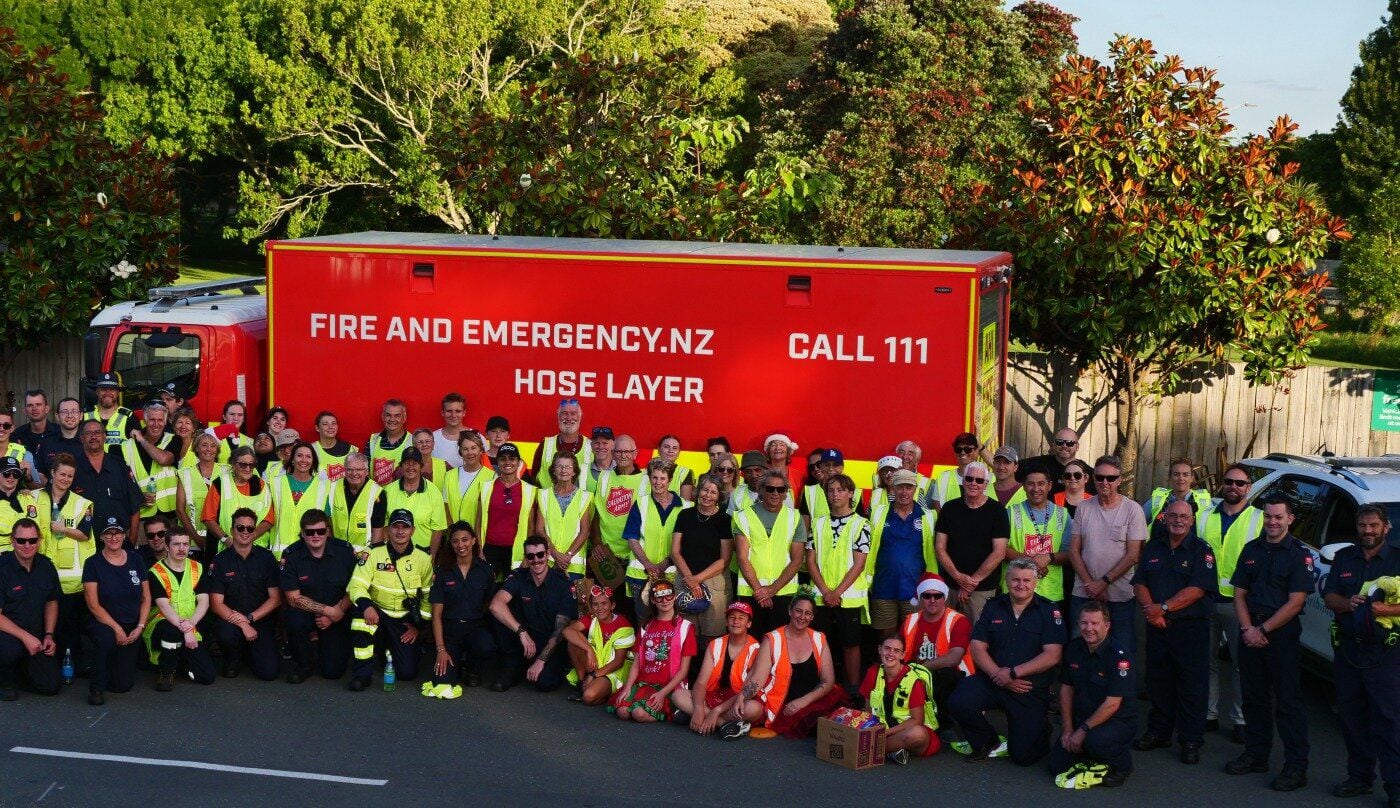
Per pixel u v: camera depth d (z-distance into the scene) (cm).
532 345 1240
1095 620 919
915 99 2939
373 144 4322
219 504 1202
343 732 1007
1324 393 1670
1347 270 3428
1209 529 1031
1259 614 924
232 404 1327
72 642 1138
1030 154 1686
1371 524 882
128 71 4284
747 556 1079
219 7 4462
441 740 991
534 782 908
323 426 1260
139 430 1284
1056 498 1121
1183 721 967
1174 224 1541
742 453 1195
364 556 1116
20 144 1728
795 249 1267
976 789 912
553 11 4147
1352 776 903
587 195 1752
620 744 988
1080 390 1720
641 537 1116
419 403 1277
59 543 1118
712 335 1192
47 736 990
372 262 1273
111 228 1764
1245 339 1619
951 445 1147
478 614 1105
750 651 1027
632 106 1861
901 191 2838
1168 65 1611
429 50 3934
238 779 906
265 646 1133
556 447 1212
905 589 1079
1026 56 3409
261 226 4200
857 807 873
